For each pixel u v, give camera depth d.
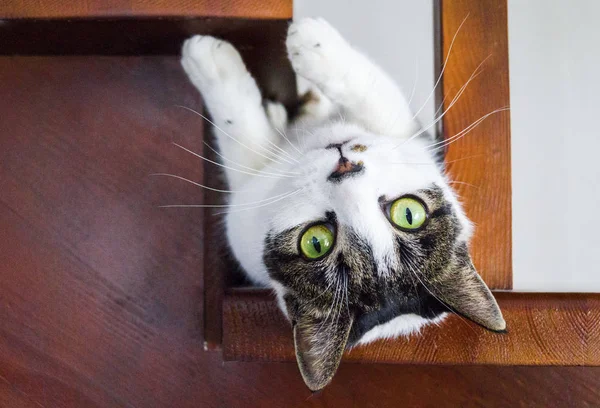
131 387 0.32
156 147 0.33
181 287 0.32
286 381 0.31
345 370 0.30
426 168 0.30
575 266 0.42
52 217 0.33
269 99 0.35
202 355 0.32
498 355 0.26
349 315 0.29
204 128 0.33
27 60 0.33
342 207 0.29
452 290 0.27
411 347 0.27
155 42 0.30
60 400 0.32
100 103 0.33
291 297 0.29
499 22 0.27
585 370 0.30
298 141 0.33
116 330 0.32
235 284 0.33
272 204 0.31
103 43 0.30
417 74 0.37
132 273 0.32
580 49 0.43
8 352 0.32
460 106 0.27
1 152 0.33
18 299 0.32
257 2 0.25
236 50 0.30
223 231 0.33
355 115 0.32
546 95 0.43
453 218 0.29
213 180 0.33
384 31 0.39
